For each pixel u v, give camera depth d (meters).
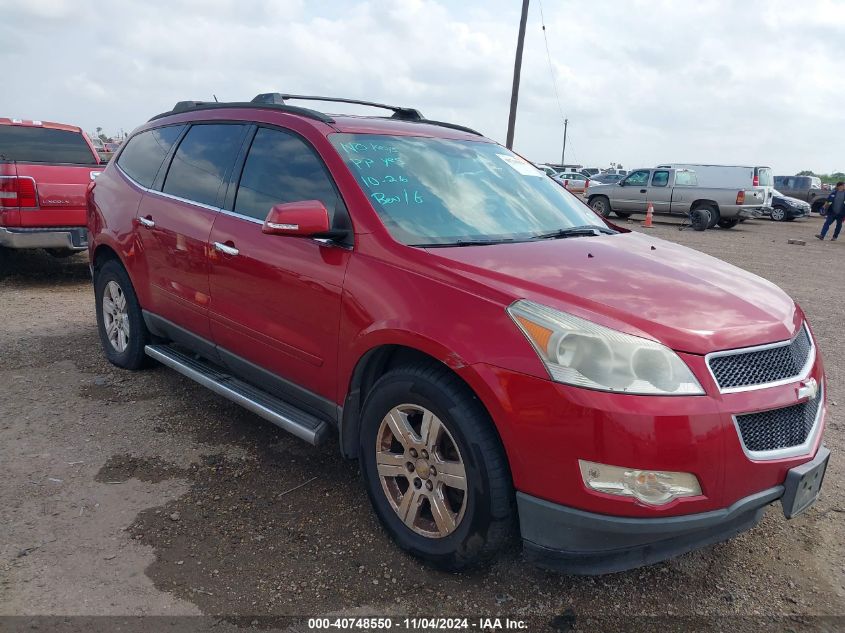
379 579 2.74
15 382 4.63
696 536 2.47
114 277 4.75
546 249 3.09
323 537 3.00
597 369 2.30
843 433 4.41
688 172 21.00
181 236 3.94
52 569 2.70
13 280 8.16
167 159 4.38
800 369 2.63
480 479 2.50
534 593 2.72
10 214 7.25
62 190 7.53
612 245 3.37
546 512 2.39
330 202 3.20
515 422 2.38
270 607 2.55
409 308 2.70
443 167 3.60
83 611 2.47
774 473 2.45
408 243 2.95
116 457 3.65
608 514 2.30
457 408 2.54
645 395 2.27
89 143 9.66
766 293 2.97
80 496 3.24
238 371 3.77
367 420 2.94
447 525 2.66
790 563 3.01
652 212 20.75
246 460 3.67
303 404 3.37
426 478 2.73
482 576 2.79
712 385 2.33
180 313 4.08
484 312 2.52
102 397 4.44
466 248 2.97
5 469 3.46
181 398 4.47
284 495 3.34
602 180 33.47
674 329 2.41
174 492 3.32
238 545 2.92
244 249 3.48
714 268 3.22
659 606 2.69
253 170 3.67
